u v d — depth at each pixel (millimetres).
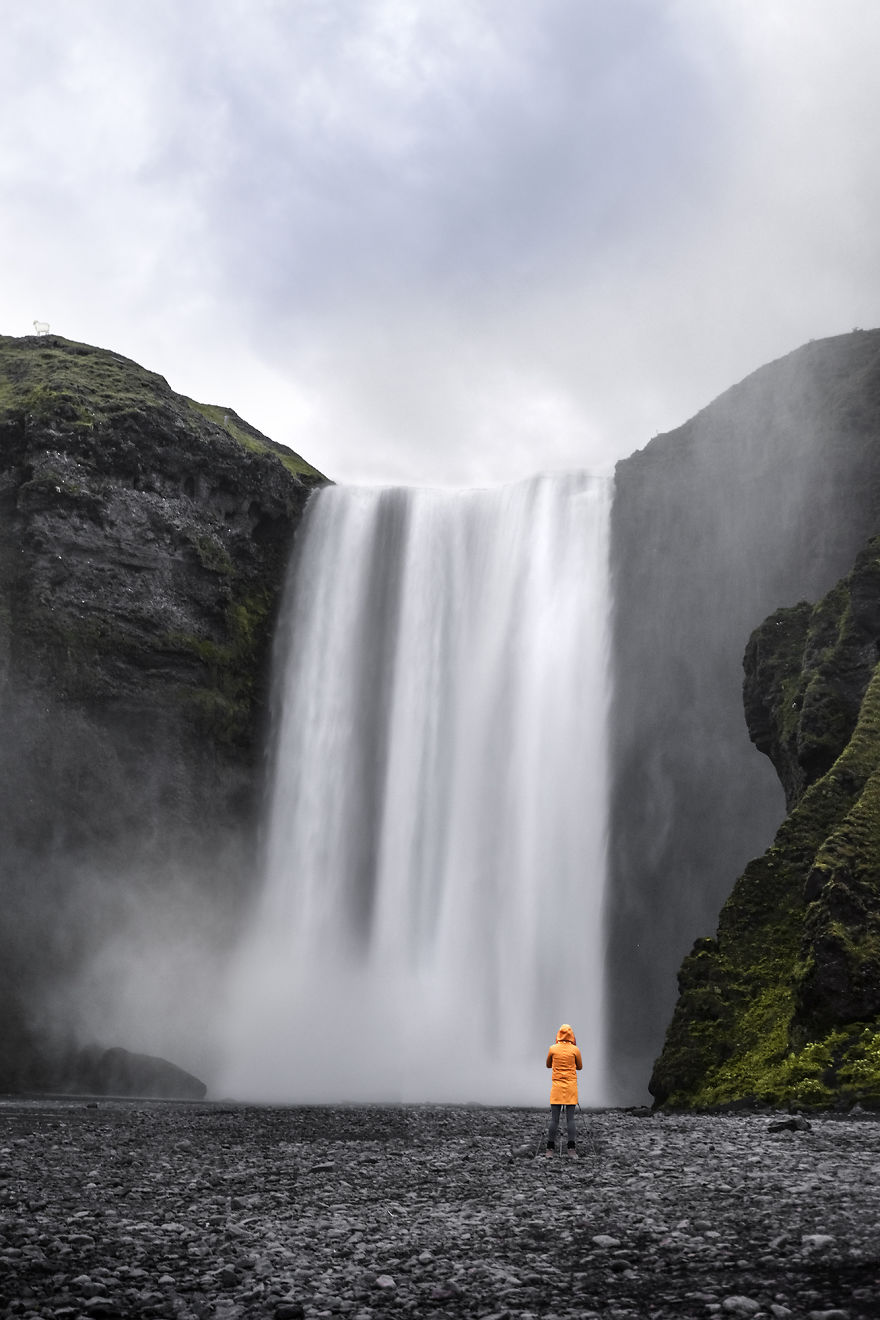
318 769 66625
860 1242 11055
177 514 64062
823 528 59000
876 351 61000
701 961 34562
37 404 61781
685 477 64562
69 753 57781
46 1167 18984
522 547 66875
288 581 69875
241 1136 25062
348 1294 10227
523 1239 12320
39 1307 9703
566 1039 19656
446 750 65188
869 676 41531
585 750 62938
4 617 57344
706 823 59844
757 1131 21812
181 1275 10977
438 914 63000
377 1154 20703
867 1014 28625
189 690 62656
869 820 32000
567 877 61594
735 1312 9078
